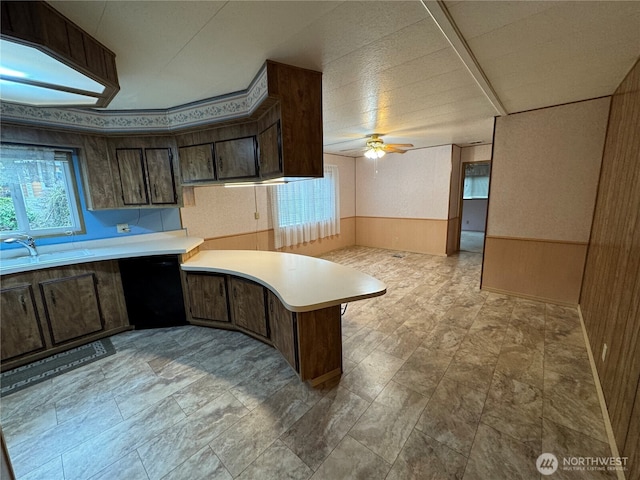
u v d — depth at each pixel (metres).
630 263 1.69
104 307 2.85
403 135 4.54
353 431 1.72
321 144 2.18
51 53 1.25
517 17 1.46
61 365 2.42
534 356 2.44
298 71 2.02
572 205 3.22
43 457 1.58
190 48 1.71
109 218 3.21
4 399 2.03
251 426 1.77
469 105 2.98
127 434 1.72
